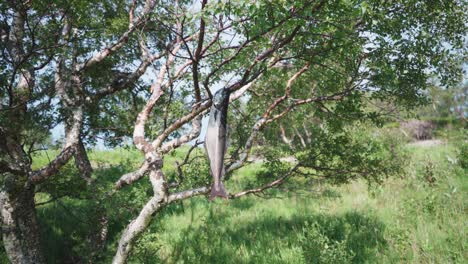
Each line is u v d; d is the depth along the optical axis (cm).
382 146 1298
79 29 838
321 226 1023
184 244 1083
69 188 905
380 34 621
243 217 1288
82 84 898
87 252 904
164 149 697
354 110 755
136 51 973
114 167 1231
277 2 446
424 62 677
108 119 1016
